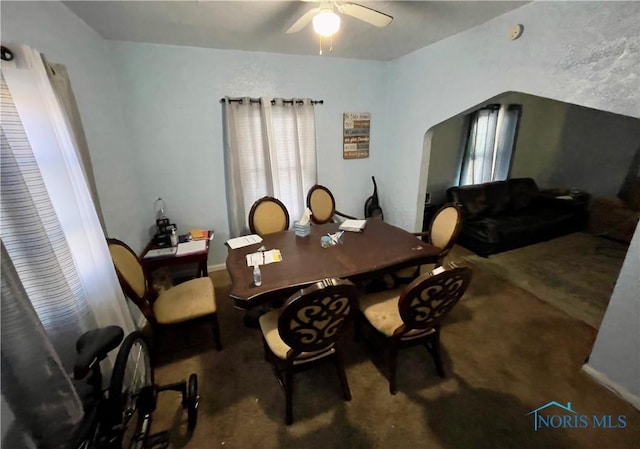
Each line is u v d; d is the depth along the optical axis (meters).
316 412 1.60
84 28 2.07
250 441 1.46
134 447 1.29
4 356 0.89
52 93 1.31
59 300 1.19
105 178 2.15
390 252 2.08
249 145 3.14
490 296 2.68
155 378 1.85
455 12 2.13
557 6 1.82
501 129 4.47
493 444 1.41
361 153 3.85
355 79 3.52
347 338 2.18
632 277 1.51
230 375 1.87
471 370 1.85
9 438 0.95
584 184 4.56
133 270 1.90
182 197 3.10
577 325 2.26
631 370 1.57
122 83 2.60
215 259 3.43
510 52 2.16
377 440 1.45
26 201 1.05
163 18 2.09
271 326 1.70
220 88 2.95
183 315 1.91
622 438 1.42
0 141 0.98
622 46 1.54
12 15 1.31
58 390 1.01
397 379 1.80
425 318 1.54
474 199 4.09
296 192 3.50
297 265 1.89
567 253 3.59
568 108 4.58
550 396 1.66
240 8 1.96
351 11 1.66
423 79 3.08
